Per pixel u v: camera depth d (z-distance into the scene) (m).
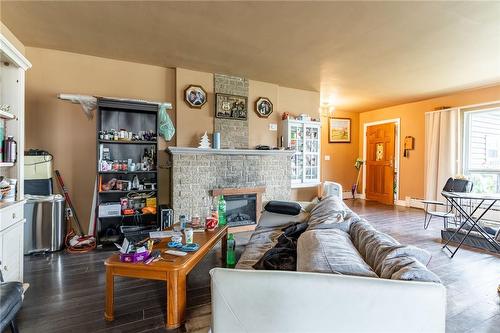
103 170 3.29
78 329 1.70
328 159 7.01
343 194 7.22
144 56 3.57
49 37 3.04
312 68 3.93
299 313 0.94
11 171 2.21
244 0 2.28
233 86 4.37
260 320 0.95
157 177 3.51
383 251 1.27
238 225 4.17
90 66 3.56
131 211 3.38
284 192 4.67
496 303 2.06
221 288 0.97
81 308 1.94
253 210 4.43
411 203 6.05
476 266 2.76
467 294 2.19
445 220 4.05
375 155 6.93
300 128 5.02
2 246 1.90
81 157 3.55
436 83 4.59
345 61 3.65
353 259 1.19
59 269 2.63
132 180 3.61
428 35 2.88
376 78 4.36
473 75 4.16
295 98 5.07
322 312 0.93
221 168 4.13
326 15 2.50
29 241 3.00
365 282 0.94
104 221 3.48
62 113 3.47
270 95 4.74
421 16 2.50
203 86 4.16
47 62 3.38
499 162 4.70
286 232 2.27
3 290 1.39
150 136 3.60
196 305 2.01
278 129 4.87
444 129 5.26
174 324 1.73
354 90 5.08
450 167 5.16
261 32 2.86
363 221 1.86
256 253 2.09
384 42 3.05
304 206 2.92
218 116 4.24
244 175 4.32
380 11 2.42
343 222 1.88
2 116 2.09
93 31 2.89
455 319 1.85
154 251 1.92
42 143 3.39
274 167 4.59
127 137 3.45
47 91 3.39
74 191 3.53
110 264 1.76
